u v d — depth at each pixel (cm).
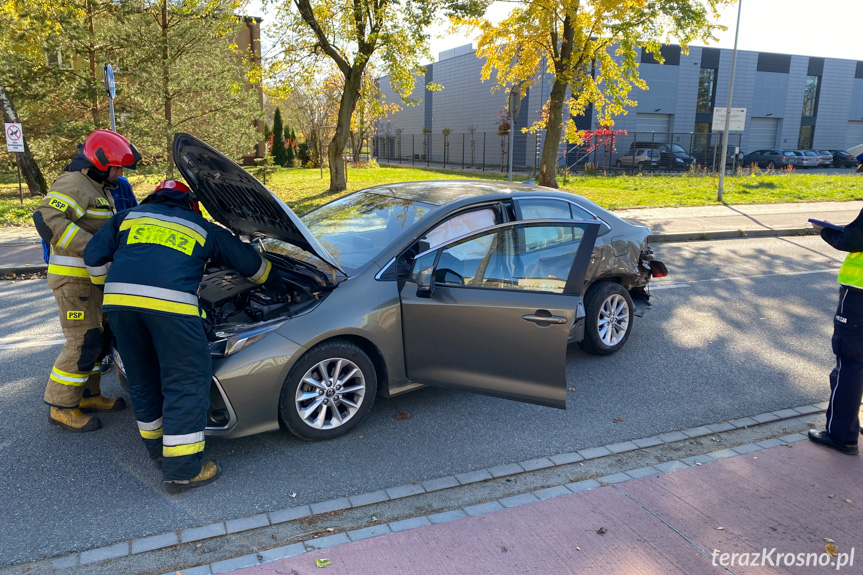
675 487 341
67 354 379
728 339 609
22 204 1376
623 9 1628
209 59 1714
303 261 409
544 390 379
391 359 394
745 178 2522
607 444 396
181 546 284
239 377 341
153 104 1634
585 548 285
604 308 541
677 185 2178
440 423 419
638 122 3603
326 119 3159
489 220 446
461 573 266
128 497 323
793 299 762
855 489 342
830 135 4253
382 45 1623
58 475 343
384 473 353
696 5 1645
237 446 381
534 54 1884
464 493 335
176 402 315
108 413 421
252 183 338
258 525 301
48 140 1636
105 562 272
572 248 379
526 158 3366
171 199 330
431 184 507
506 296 379
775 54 3897
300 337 357
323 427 382
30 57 1647
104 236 326
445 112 4197
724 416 442
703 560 278
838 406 382
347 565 270
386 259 397
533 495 332
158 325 303
